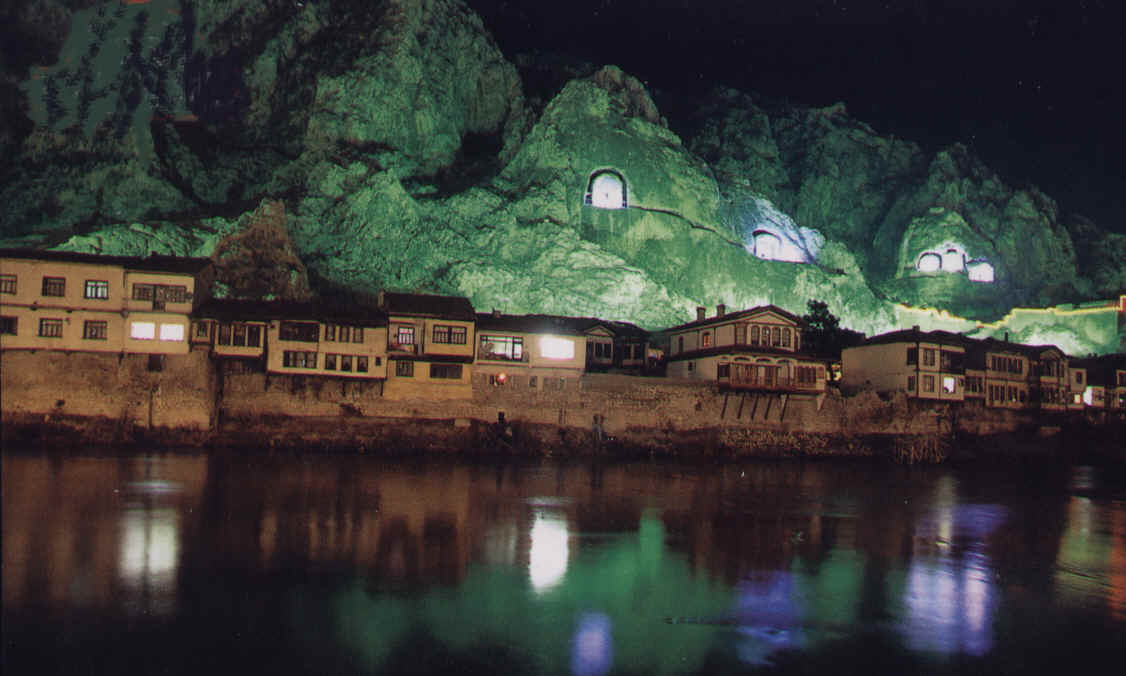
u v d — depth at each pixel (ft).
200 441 221.05
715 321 288.51
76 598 95.30
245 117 494.59
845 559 130.41
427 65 492.54
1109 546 150.00
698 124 619.26
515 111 536.42
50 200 402.11
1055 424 321.52
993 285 526.57
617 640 91.20
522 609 99.35
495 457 237.86
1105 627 102.12
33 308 214.90
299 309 244.22
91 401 216.13
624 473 219.20
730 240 460.55
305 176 431.84
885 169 621.72
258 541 122.72
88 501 142.10
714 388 268.82
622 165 451.94
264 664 81.30
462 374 246.06
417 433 239.50
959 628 99.60
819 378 280.31
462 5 535.19
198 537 123.03
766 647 91.04
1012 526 166.30
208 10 502.38
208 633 87.71
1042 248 541.75
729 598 107.04
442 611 97.45
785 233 497.46
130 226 341.41
